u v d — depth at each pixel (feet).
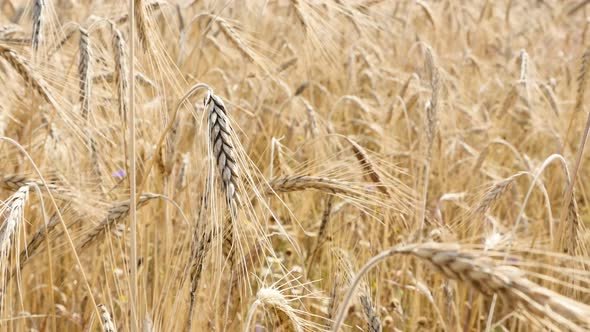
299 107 20.61
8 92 13.75
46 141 13.26
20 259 11.49
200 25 22.91
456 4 37.32
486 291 5.86
